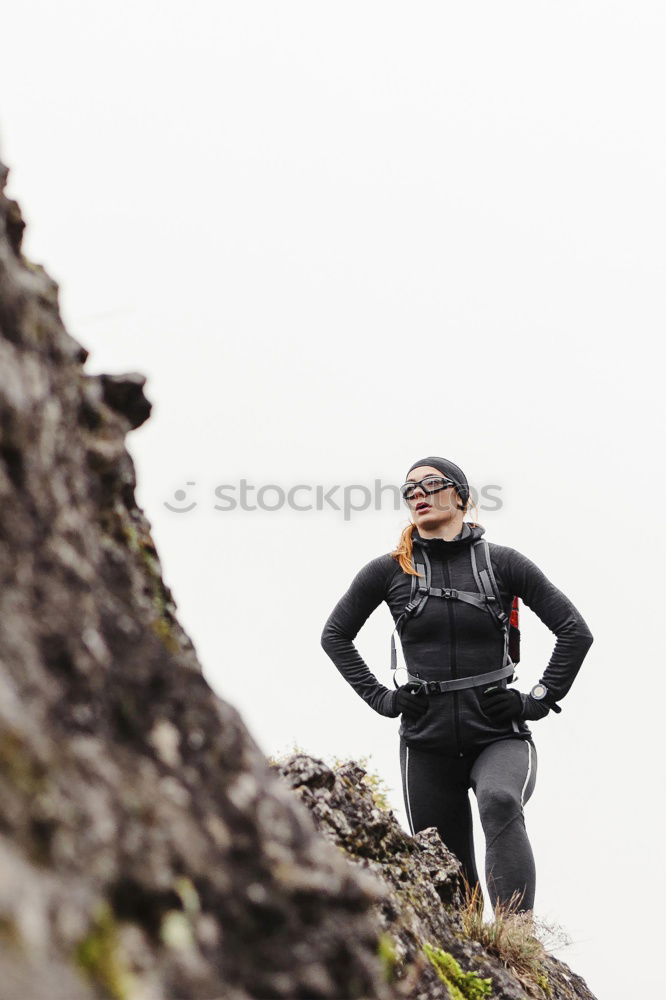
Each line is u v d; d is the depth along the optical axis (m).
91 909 4.12
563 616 16.41
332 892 5.70
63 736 4.76
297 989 5.04
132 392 7.93
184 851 4.91
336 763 14.53
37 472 5.75
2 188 7.27
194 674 6.32
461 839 16.58
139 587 7.12
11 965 3.44
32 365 6.07
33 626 5.04
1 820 3.96
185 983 4.39
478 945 12.88
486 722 16.14
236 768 5.86
